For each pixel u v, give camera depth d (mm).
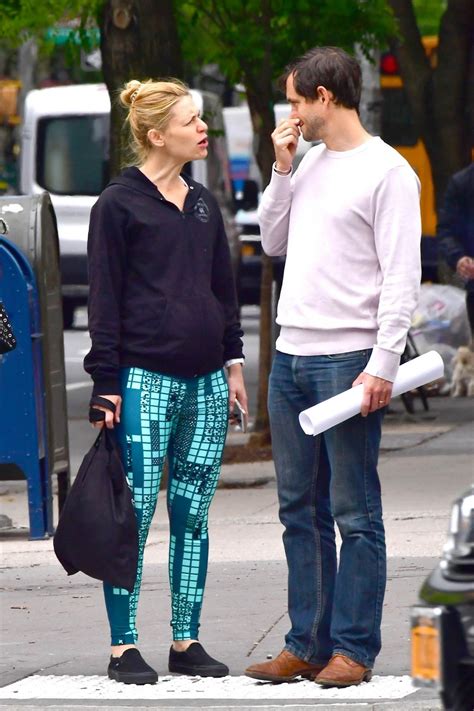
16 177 80688
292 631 13070
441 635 8641
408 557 18094
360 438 12477
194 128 13023
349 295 12438
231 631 14961
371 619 12633
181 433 13367
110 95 25125
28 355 20266
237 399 13789
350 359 12430
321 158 12656
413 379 12352
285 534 13109
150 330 12977
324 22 28234
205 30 29703
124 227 12961
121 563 12867
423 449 27000
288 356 12773
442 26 39000
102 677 13398
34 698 12688
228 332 13734
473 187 27688
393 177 12266
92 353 12984
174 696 12609
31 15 30859
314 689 12641
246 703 12211
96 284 12953
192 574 13469
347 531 12555
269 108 28359
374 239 12383
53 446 20891
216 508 22312
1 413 20453
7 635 15281
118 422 13062
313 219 12570
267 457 26906
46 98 52688
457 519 8812
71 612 16281
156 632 15148
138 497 13094
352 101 12500
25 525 22047
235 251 51031
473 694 8727
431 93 39062
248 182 54125
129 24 24875
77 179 51969
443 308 34531
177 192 13227
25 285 20219
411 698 12172
